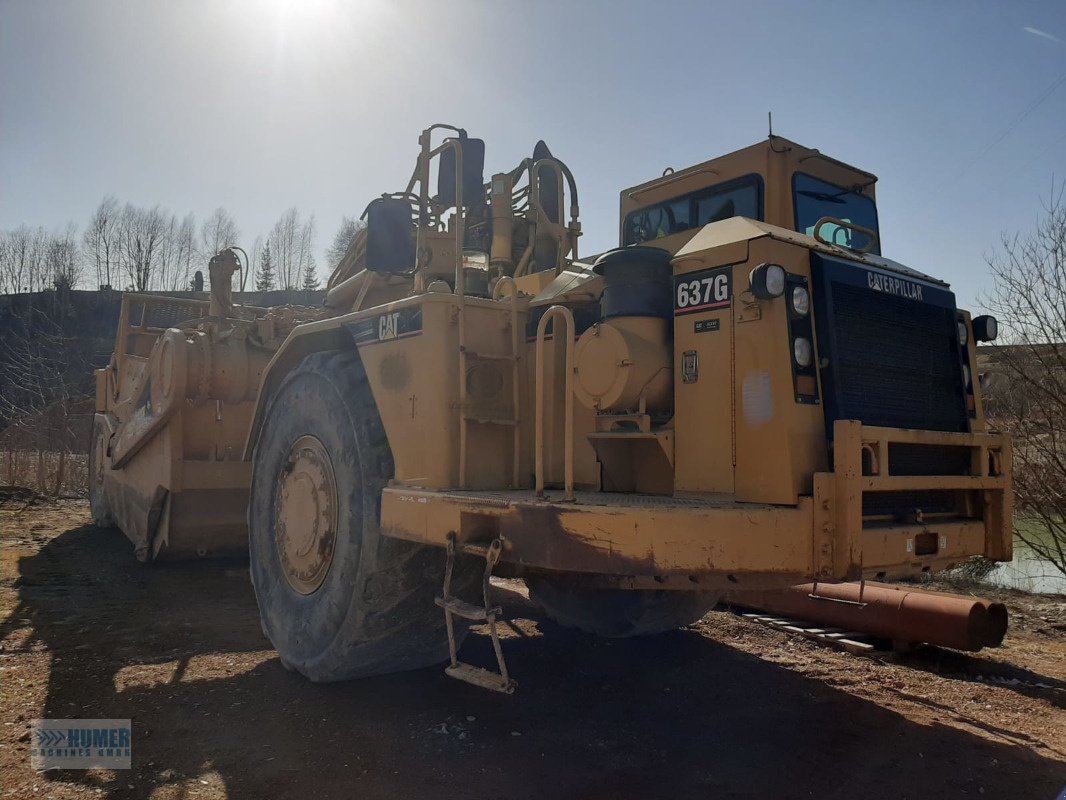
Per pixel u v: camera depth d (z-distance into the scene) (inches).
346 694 160.6
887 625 205.0
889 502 132.6
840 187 202.7
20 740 132.8
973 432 153.6
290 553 177.2
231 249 302.2
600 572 113.0
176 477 267.3
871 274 137.2
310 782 119.6
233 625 215.5
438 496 136.4
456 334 149.9
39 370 727.7
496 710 154.3
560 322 154.5
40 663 175.5
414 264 195.8
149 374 293.0
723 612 251.6
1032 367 320.5
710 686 176.4
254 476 197.9
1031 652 215.2
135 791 115.6
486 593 122.3
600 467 144.7
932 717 159.0
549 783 121.7
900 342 140.3
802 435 119.2
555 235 209.0
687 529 109.8
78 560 304.7
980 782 126.9
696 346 130.2
